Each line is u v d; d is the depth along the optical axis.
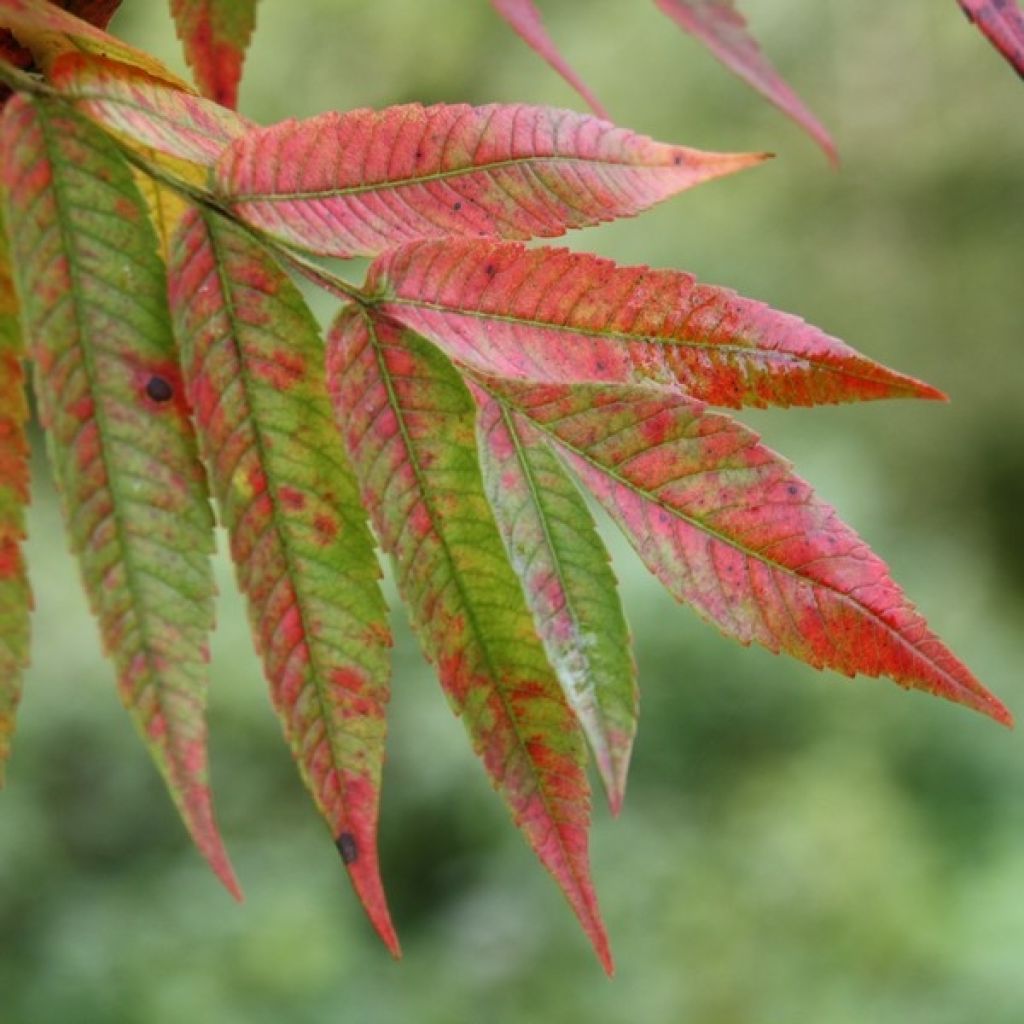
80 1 1.03
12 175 0.88
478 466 0.96
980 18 0.84
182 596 0.90
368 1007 6.22
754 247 10.45
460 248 0.97
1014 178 10.69
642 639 7.78
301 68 9.27
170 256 0.93
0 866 6.58
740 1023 6.23
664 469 0.98
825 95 10.72
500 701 0.97
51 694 7.23
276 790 7.31
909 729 8.12
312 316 0.95
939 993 6.28
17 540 0.88
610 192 0.98
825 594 0.97
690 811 7.40
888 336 10.82
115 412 0.89
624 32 10.20
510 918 6.76
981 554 11.02
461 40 9.44
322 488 0.94
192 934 6.38
